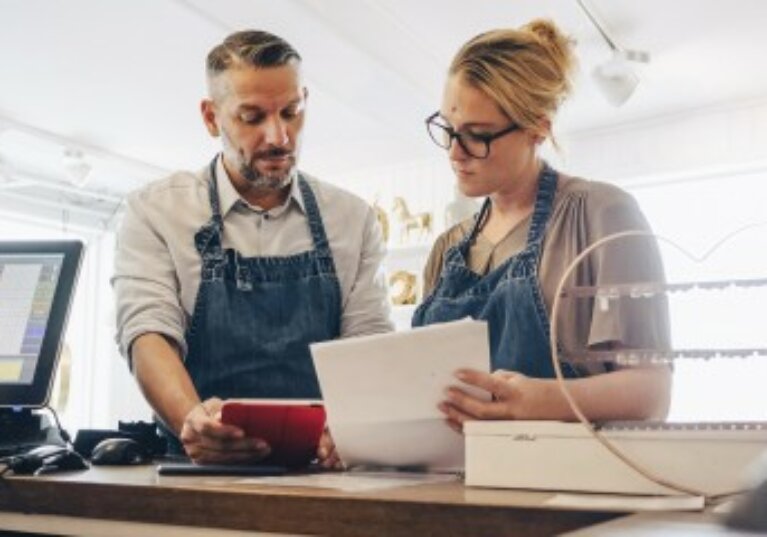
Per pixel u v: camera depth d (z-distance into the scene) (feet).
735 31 12.17
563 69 4.75
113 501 3.26
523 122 4.56
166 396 4.86
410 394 3.65
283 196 5.95
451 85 4.69
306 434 4.17
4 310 4.97
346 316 5.96
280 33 11.40
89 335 22.12
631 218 4.33
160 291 5.48
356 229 6.10
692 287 3.14
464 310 4.86
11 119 16.12
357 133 16.79
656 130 15.56
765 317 3.05
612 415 3.56
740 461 2.89
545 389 3.49
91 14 11.85
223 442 4.03
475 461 3.24
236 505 2.94
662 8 11.58
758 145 14.58
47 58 13.34
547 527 2.47
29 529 3.51
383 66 12.48
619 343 4.01
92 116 16.06
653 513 2.37
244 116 5.44
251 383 5.55
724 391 3.44
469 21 12.03
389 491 2.99
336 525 2.76
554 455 3.12
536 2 11.45
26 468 3.79
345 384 3.79
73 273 4.99
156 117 16.10
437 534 2.60
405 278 16.79
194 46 12.84
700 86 14.15
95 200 21.59
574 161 16.25
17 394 4.78
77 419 21.84
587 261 4.36
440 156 18.02
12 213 20.10
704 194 15.64
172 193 5.88
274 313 5.68
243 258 5.71
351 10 11.26
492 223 5.09
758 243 3.05
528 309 4.52
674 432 2.98
